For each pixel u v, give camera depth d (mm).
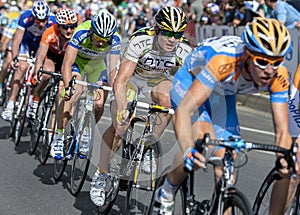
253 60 7098
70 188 11766
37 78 13133
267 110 21078
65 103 12375
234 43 7613
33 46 16641
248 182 12742
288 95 8336
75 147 11602
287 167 7031
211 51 7621
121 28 30859
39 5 15492
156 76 10227
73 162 11672
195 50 7953
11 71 18797
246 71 7426
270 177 8305
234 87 7785
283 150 6938
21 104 15516
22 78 16234
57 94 12805
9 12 24328
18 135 15242
